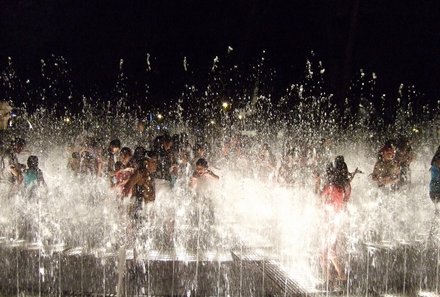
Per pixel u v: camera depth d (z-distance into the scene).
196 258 8.26
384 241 9.59
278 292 6.78
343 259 8.33
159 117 33.56
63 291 6.66
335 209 7.50
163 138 10.48
